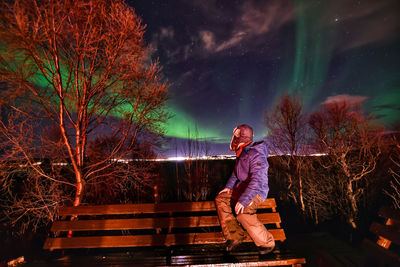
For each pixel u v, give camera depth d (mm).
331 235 4020
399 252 3279
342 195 5324
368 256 3141
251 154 2381
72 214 3232
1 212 4840
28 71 3115
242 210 2258
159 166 6508
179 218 3176
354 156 5480
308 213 5477
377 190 5316
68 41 3500
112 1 3635
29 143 3623
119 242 2990
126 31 3562
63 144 3867
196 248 2961
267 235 2408
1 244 3990
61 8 3135
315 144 5852
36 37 3020
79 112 3795
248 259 2602
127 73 3904
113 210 3240
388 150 5109
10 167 3578
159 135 4441
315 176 6137
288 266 2723
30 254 3625
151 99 3996
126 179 4777
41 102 3385
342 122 5398
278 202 6320
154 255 2822
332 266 2908
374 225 3553
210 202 3277
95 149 4574
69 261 2754
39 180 4309
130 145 4246
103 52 3867
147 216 5566
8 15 2584
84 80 3742
